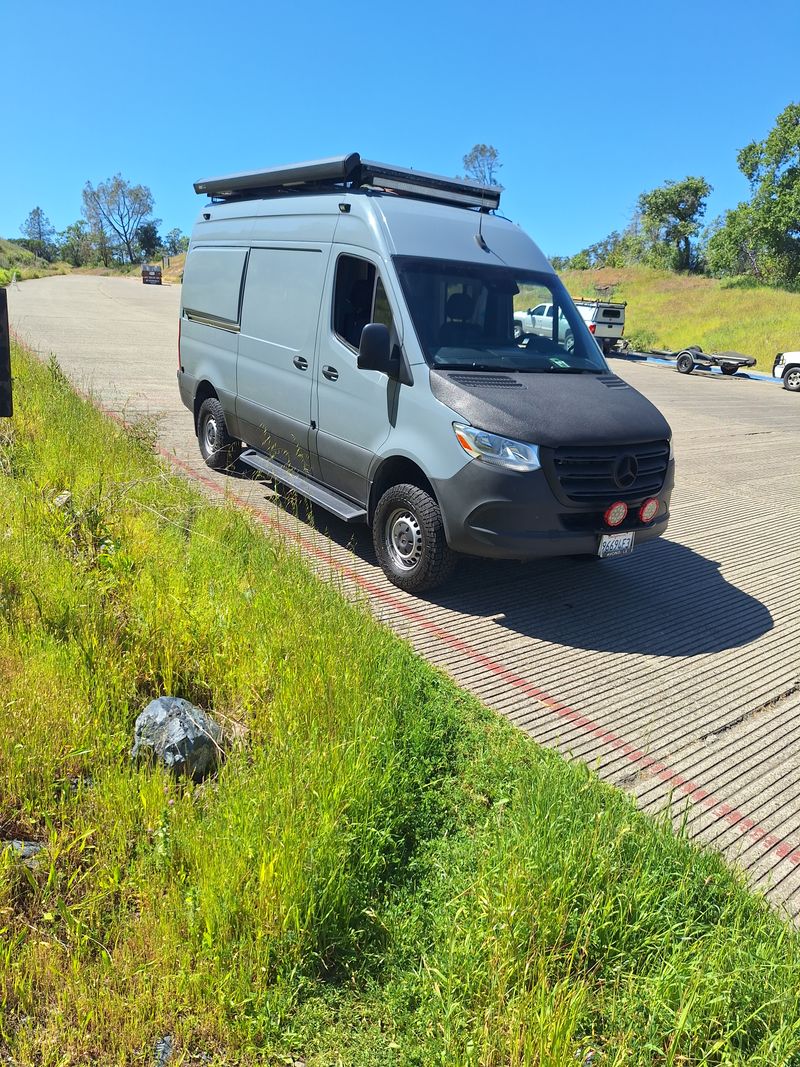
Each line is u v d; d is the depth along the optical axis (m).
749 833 3.41
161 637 3.86
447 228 5.96
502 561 6.38
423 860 2.87
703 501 9.11
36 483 5.65
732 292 44.47
